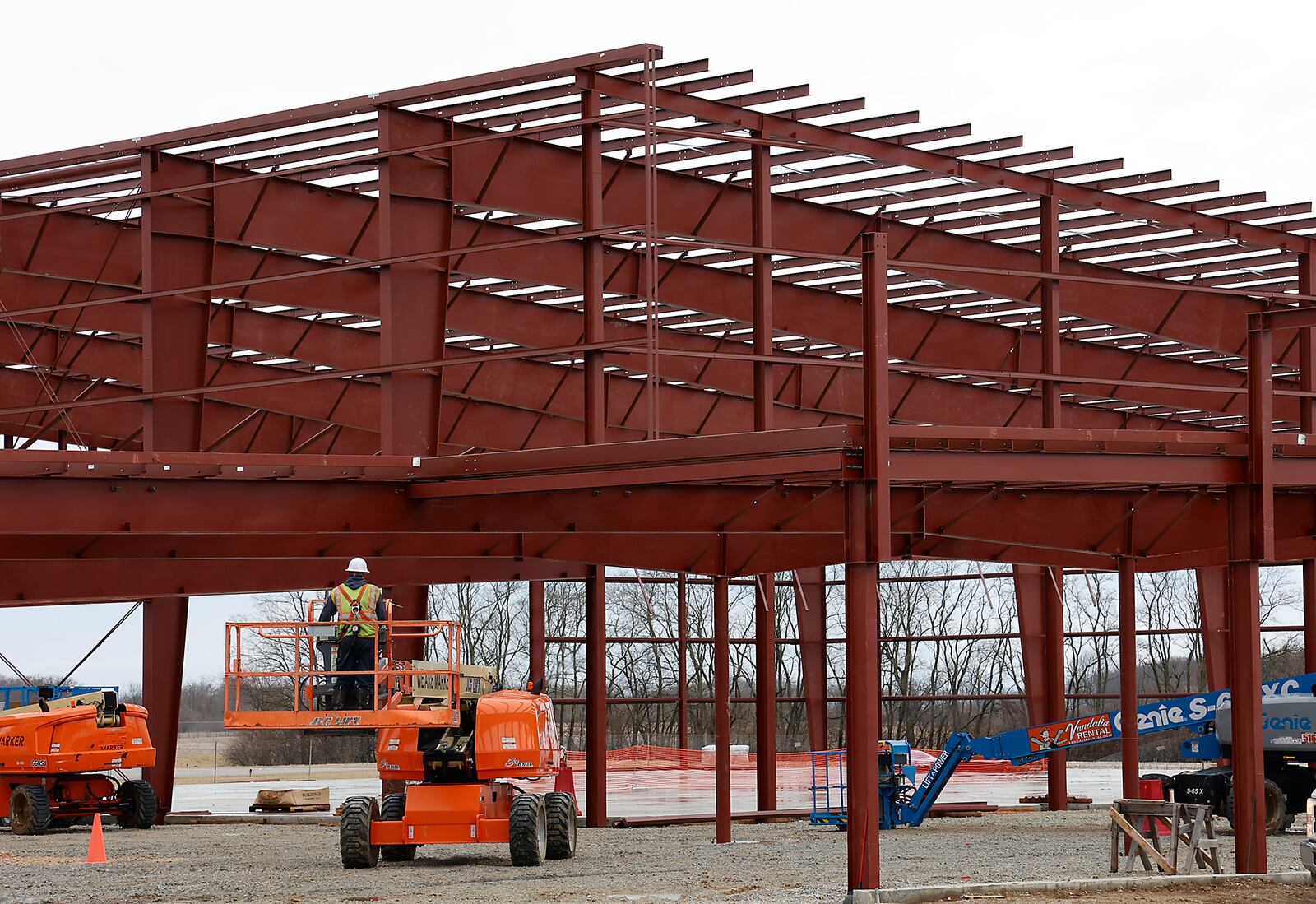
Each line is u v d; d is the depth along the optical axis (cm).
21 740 3275
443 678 2266
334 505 2442
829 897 1772
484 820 2225
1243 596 1980
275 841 2978
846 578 1781
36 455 2284
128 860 2509
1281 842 2741
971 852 2519
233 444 4538
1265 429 1984
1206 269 4031
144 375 3306
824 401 4350
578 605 8400
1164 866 2011
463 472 2405
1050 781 3859
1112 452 1977
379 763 2316
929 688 9081
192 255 3353
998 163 3503
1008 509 2627
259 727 2136
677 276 3628
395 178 3128
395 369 3053
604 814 3325
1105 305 3972
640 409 4322
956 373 3512
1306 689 3031
